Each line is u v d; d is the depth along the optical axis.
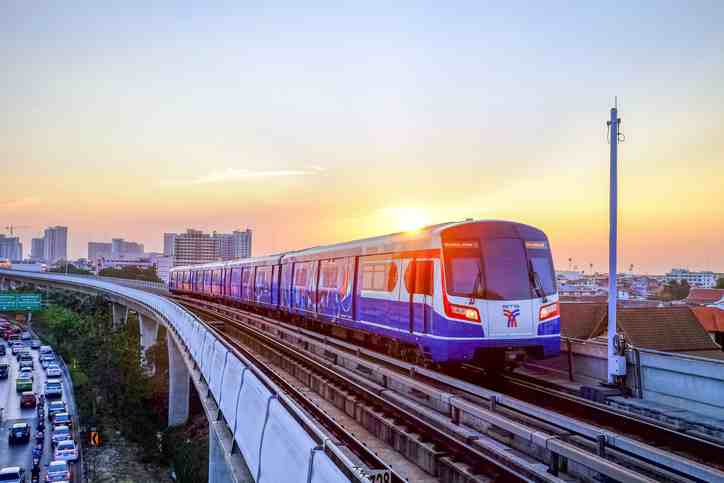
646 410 9.55
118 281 97.62
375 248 15.32
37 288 125.25
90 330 65.06
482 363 12.59
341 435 9.31
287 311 23.91
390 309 14.04
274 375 15.16
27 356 61.22
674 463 6.41
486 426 8.99
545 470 7.00
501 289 11.60
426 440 8.38
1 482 28.80
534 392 11.27
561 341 12.59
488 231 11.98
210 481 15.66
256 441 7.12
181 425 36.12
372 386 12.15
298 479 5.01
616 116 11.25
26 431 36.91
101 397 44.19
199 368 16.59
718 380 8.82
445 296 11.57
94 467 32.44
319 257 20.14
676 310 23.89
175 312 28.31
